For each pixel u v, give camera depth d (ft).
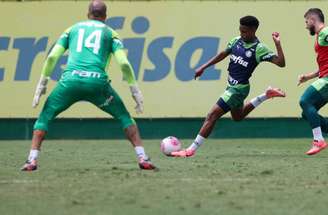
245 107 124.67
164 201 74.79
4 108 169.68
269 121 172.24
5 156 127.85
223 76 169.58
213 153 133.59
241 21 119.65
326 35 121.39
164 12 169.68
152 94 169.78
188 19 169.78
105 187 83.92
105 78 96.48
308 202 74.33
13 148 147.33
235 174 96.48
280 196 77.87
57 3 169.27
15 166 108.47
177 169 102.53
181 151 123.54
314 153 124.16
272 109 171.42
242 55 120.16
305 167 106.11
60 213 68.54
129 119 99.55
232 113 125.49
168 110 170.19
